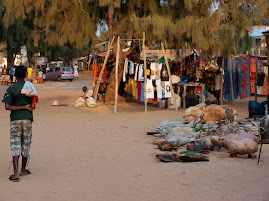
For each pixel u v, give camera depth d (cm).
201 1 1733
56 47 4891
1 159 747
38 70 4284
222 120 1120
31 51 4088
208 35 1545
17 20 3712
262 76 1981
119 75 1839
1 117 1378
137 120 1324
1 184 571
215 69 1736
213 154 777
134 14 1592
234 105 1867
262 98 2258
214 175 601
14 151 599
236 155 739
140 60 1702
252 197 481
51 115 1434
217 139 784
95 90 1822
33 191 536
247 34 1766
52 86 3434
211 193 505
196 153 752
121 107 1717
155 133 1036
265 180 562
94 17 1797
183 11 1723
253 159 719
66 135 1025
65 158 757
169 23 1570
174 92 1781
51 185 567
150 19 1566
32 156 775
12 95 612
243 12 1653
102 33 1906
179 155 724
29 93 612
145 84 1603
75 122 1267
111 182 580
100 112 1552
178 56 1816
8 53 4231
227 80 1938
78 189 545
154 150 832
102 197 506
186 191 520
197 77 1764
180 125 1091
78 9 1761
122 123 1252
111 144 904
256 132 1012
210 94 1970
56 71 4400
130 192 526
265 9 1571
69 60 6469
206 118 1124
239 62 1936
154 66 1634
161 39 1622
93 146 879
